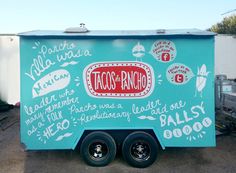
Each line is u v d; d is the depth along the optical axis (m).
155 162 6.60
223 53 14.77
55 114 6.12
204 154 7.19
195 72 6.02
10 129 9.86
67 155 7.07
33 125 6.12
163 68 6.04
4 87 14.09
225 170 6.18
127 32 6.41
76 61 6.05
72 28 6.31
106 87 6.09
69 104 6.11
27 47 6.01
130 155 6.17
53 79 6.07
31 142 6.13
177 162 6.62
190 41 5.98
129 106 6.10
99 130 6.24
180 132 6.10
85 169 6.19
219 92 10.50
